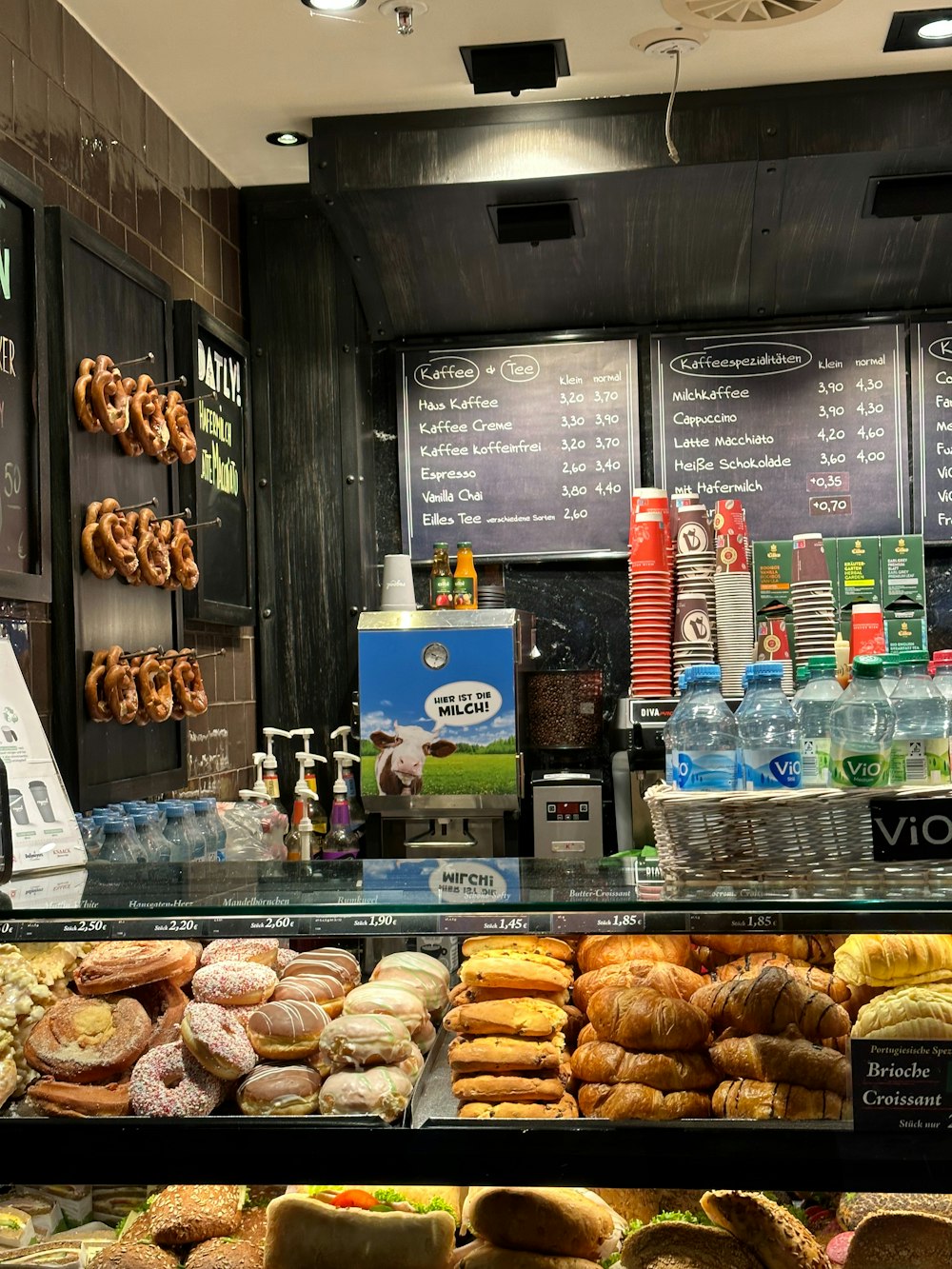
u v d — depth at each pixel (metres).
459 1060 1.57
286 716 4.19
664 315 4.20
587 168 3.60
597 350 4.23
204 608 3.56
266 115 3.64
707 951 1.81
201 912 1.51
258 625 4.19
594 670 4.07
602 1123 1.47
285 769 4.18
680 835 1.52
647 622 3.68
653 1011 1.55
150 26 3.07
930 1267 1.53
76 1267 1.60
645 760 3.54
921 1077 1.42
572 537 4.23
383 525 4.34
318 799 4.08
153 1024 1.66
